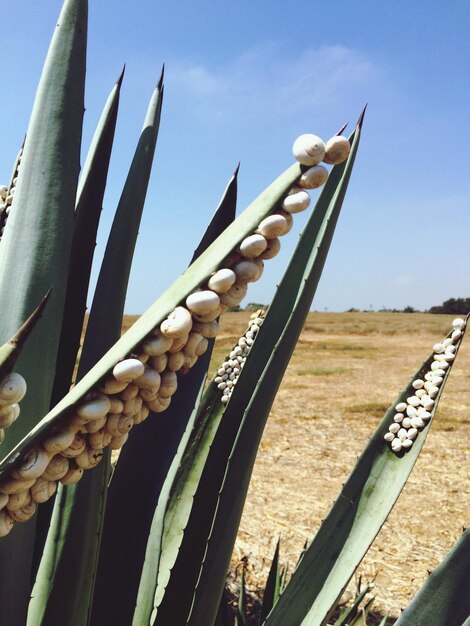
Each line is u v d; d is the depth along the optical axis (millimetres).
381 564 2117
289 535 2357
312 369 8406
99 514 568
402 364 9164
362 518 741
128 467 708
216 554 582
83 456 351
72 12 572
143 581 672
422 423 764
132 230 662
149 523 686
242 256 365
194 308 348
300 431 4273
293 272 622
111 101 649
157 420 724
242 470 577
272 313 621
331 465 3414
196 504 629
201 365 751
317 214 621
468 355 10500
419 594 638
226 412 625
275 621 706
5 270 550
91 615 667
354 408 5125
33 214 556
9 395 280
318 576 720
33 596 558
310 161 355
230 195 757
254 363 622
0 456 522
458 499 2852
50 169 561
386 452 768
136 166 667
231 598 1618
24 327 281
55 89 566
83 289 645
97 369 343
